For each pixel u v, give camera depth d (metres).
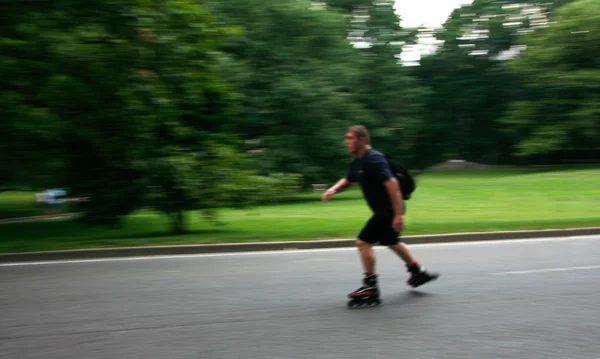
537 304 6.59
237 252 10.98
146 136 13.82
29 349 5.17
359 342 5.27
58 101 13.21
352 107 30.47
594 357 4.88
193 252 10.97
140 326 5.85
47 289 7.68
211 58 14.49
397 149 43.41
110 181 14.45
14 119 12.69
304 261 9.72
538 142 44.41
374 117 32.34
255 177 14.24
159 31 13.41
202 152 14.42
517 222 13.95
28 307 6.70
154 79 13.81
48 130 13.05
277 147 29.00
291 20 29.62
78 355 5.00
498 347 5.12
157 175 13.55
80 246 11.02
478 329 5.64
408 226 13.47
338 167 30.19
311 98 28.56
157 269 9.12
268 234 12.47
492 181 35.62
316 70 29.73
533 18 54.72
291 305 6.64
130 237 13.25
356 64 32.97
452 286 7.54
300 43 29.72
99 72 13.12
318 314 6.23
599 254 10.10
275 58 29.44
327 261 9.69
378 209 6.66
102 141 13.61
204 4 25.67
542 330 5.61
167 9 13.55
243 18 29.11
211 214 14.10
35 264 9.84
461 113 58.50
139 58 13.50
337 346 5.17
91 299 7.05
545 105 44.75
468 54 57.41
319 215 18.58
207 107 15.18
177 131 14.16
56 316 6.28
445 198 24.05
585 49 42.78
